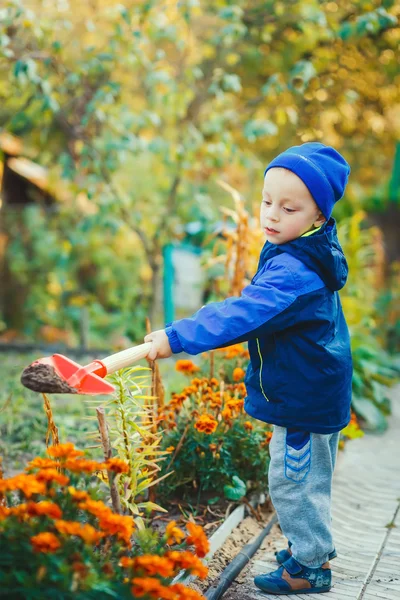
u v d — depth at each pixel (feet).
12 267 32.12
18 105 20.84
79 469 5.84
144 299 31.45
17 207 32.94
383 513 10.28
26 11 16.14
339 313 7.52
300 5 17.75
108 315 31.55
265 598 7.34
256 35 20.18
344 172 7.14
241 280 12.58
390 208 31.99
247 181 28.81
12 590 5.09
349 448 13.97
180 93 19.95
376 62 20.72
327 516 7.36
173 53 23.31
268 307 6.52
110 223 21.76
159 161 23.17
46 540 5.06
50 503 5.44
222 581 7.48
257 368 7.22
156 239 23.12
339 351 7.08
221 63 22.26
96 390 5.82
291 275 6.73
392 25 18.11
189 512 9.18
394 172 29.43
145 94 22.21
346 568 8.28
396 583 7.82
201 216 21.66
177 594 5.44
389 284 30.73
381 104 23.56
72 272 32.94
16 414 14.20
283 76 20.88
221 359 11.69
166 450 9.07
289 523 7.29
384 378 18.25
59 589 5.11
